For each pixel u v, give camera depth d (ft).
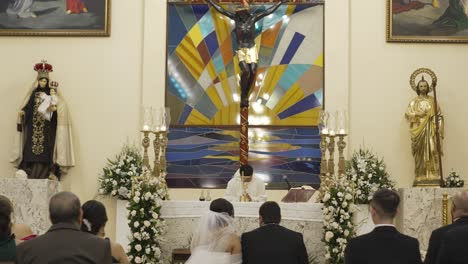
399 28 41.24
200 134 41.01
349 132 40.78
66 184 40.24
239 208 28.96
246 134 38.58
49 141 39.52
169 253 29.04
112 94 41.06
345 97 40.93
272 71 41.34
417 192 36.50
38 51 41.24
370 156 39.11
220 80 41.39
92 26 41.34
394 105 40.88
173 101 41.16
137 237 27.53
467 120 40.68
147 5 41.47
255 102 41.16
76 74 41.11
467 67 41.04
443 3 41.47
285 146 40.83
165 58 41.29
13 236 15.85
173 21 41.60
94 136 40.70
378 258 16.38
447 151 40.50
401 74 41.06
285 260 19.42
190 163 40.73
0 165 40.42
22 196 35.55
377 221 16.81
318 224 29.09
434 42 41.09
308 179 40.55
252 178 34.14
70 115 40.70
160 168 31.63
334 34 41.34
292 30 41.52
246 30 39.37
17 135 39.68
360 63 41.22
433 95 40.52
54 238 14.65
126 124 40.86
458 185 38.50
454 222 18.45
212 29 41.65
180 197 40.37
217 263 20.42
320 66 41.27
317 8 41.55
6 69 41.09
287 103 41.14
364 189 37.45
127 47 41.37
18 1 41.47
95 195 40.11
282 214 29.14
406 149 40.55
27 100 39.55
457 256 16.67
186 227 29.14
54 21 41.32
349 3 41.52
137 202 27.73
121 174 38.04
